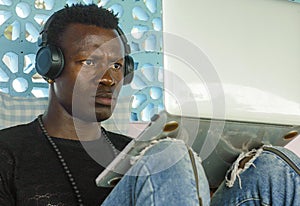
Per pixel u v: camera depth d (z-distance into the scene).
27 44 1.49
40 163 1.12
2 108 1.30
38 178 1.09
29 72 1.49
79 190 1.09
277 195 0.87
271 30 0.79
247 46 0.76
